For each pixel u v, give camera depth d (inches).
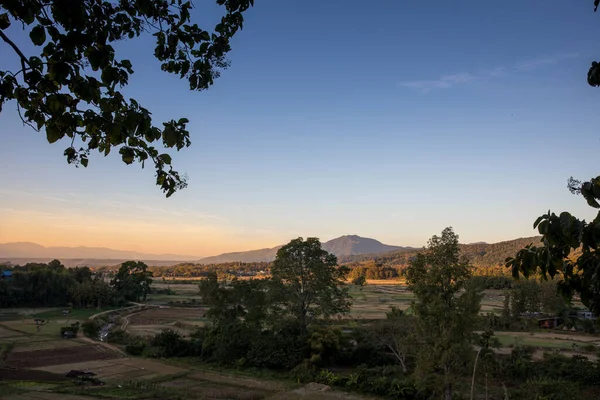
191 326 3036.4
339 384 1583.4
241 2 232.4
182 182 242.1
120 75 195.5
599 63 179.3
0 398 1233.4
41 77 181.5
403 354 1737.2
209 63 238.8
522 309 3152.1
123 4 216.5
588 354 2012.8
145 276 4938.5
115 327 3073.3
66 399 1250.0
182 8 224.8
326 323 2694.4
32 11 171.3
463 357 1149.1
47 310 3882.9
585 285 197.0
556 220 173.9
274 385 1584.6
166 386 1537.9
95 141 224.4
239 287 2129.7
